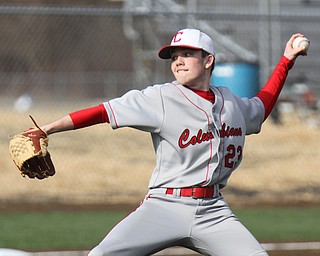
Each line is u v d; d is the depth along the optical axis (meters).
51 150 41.97
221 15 34.91
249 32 57.94
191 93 13.68
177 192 13.52
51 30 95.31
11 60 98.25
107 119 13.32
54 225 27.50
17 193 33.75
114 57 94.38
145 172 37.66
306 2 64.62
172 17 47.72
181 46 13.56
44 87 96.19
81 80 94.31
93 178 36.12
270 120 50.41
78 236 25.38
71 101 86.50
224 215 13.68
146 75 60.66
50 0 90.38
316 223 28.64
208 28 54.94
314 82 59.28
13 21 96.81
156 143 13.79
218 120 13.70
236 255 13.38
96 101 86.06
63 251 22.89
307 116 53.78
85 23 94.06
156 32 59.72
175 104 13.54
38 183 35.22
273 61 52.09
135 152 42.34
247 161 40.19
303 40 15.23
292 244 24.47
